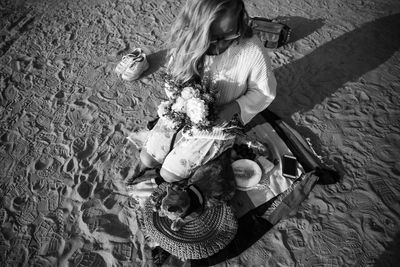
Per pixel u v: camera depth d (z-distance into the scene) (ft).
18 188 10.05
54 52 14.48
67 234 8.93
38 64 14.03
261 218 8.77
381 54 12.43
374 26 13.48
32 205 9.64
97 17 16.02
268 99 7.45
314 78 11.97
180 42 6.07
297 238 8.38
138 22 15.38
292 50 13.01
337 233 8.34
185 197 7.50
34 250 8.71
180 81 6.97
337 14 14.28
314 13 14.48
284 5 15.14
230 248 8.27
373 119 10.57
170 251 8.00
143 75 12.92
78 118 11.75
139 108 11.82
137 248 8.51
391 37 12.99
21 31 15.87
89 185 9.86
